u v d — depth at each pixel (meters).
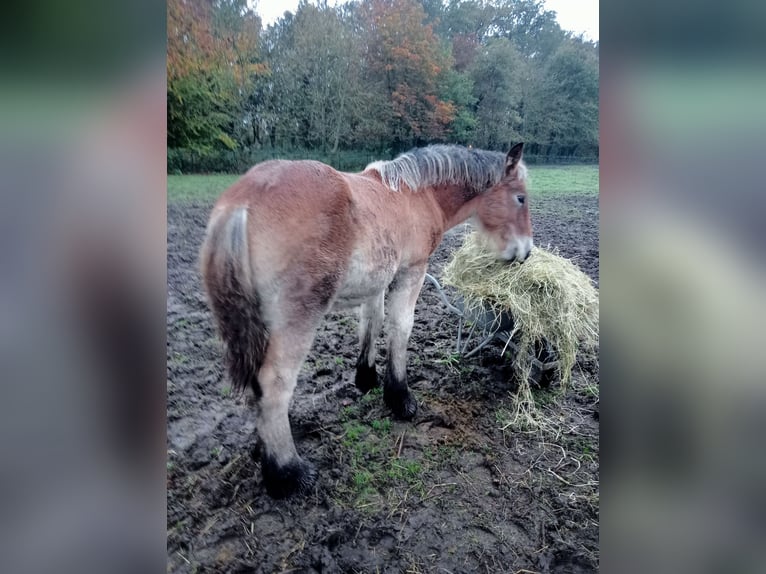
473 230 2.57
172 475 1.92
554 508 1.92
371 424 2.23
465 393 2.36
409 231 2.14
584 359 2.36
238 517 1.85
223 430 2.07
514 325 2.24
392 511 1.91
